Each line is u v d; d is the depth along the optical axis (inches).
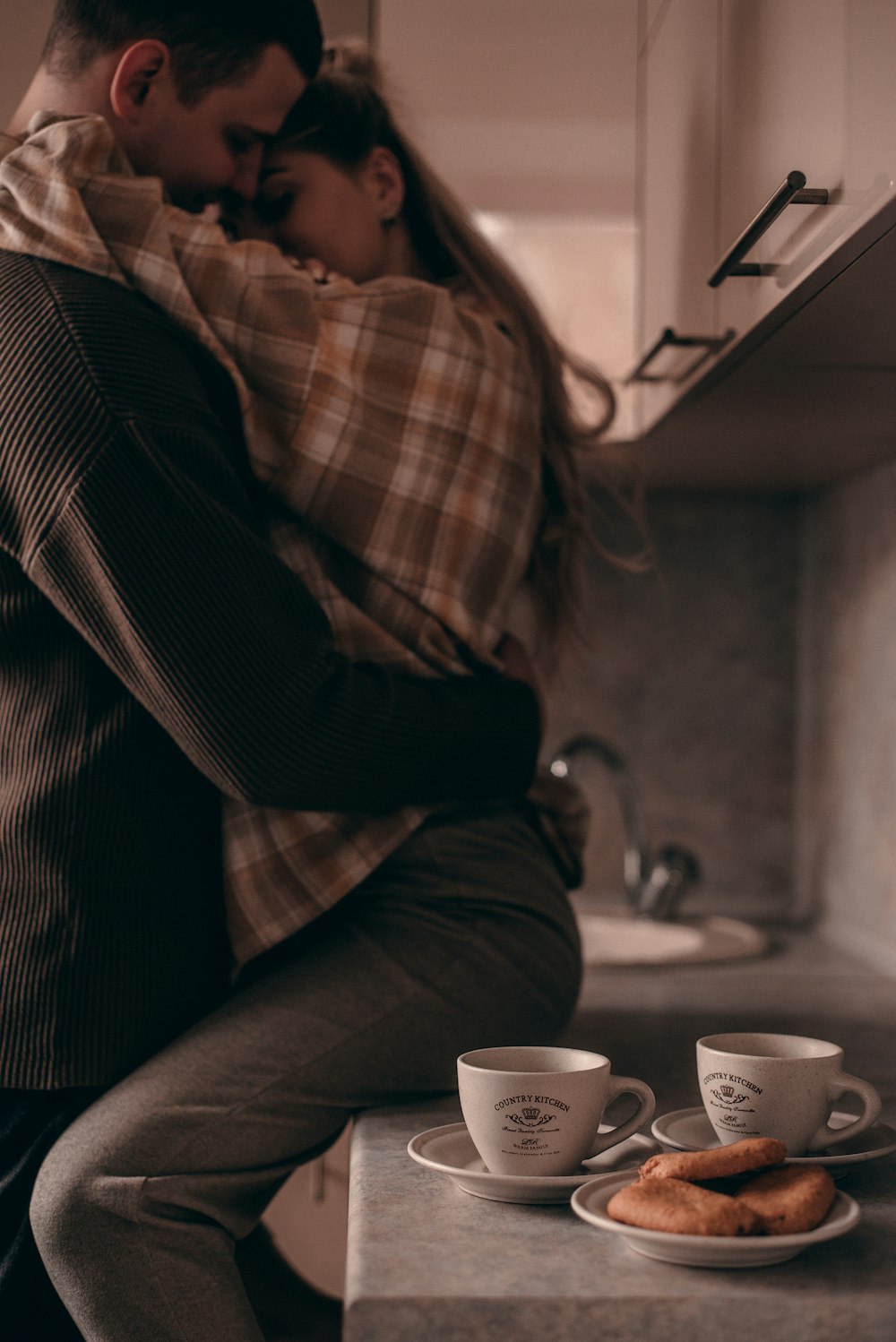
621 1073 38.2
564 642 49.3
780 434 59.4
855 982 57.9
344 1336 20.5
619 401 63.5
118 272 33.9
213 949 35.6
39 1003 32.1
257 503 37.5
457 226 47.1
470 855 37.3
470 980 35.1
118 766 33.0
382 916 36.0
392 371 38.2
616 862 81.3
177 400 32.0
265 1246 49.5
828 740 76.2
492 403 39.8
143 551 29.6
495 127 62.8
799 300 35.1
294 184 44.3
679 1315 20.5
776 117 35.3
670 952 69.8
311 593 35.4
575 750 77.0
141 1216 30.2
